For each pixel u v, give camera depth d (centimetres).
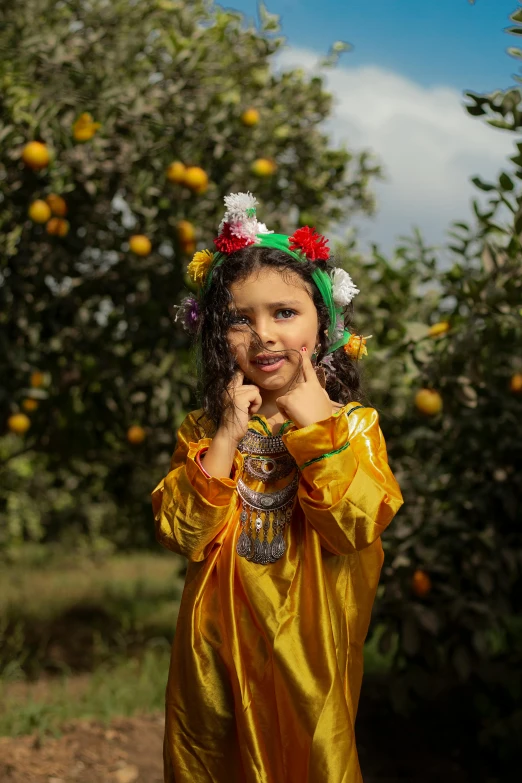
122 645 588
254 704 188
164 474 540
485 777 388
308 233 201
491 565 372
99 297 487
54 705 437
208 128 463
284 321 197
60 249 445
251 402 197
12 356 454
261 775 182
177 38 457
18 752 362
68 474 655
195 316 215
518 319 361
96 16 465
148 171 452
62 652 582
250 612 192
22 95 411
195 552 194
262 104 507
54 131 414
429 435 383
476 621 376
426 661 395
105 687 477
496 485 384
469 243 420
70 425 498
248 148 492
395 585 374
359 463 195
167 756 196
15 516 952
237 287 197
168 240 464
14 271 451
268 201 527
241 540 196
